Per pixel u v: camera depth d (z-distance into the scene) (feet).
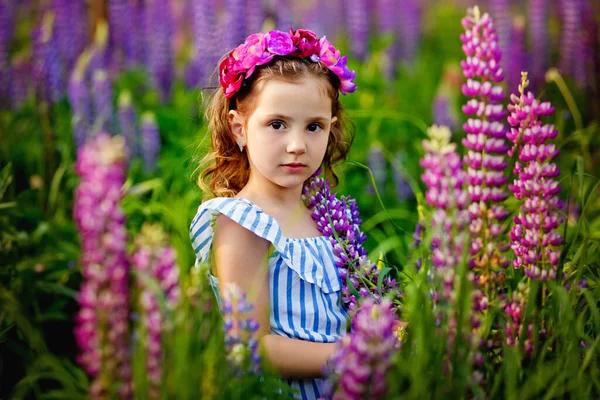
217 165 9.77
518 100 8.34
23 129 16.61
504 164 7.79
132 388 6.36
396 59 25.20
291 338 8.28
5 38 20.81
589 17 19.52
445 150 6.86
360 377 6.15
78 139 16.39
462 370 6.64
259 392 7.37
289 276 8.51
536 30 21.09
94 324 6.14
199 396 6.54
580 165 8.53
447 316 6.75
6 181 11.87
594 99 18.11
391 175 16.57
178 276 6.47
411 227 14.85
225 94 8.95
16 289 10.15
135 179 16.16
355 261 8.84
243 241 8.43
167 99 20.51
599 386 7.24
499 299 7.64
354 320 8.44
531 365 7.35
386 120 18.71
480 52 7.98
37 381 9.33
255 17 20.02
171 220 12.04
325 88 8.63
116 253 6.09
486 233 7.62
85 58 17.44
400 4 26.12
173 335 6.36
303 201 9.26
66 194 14.40
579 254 8.39
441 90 18.88
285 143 8.39
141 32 21.84
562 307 7.66
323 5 26.89
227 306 7.16
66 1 20.97
